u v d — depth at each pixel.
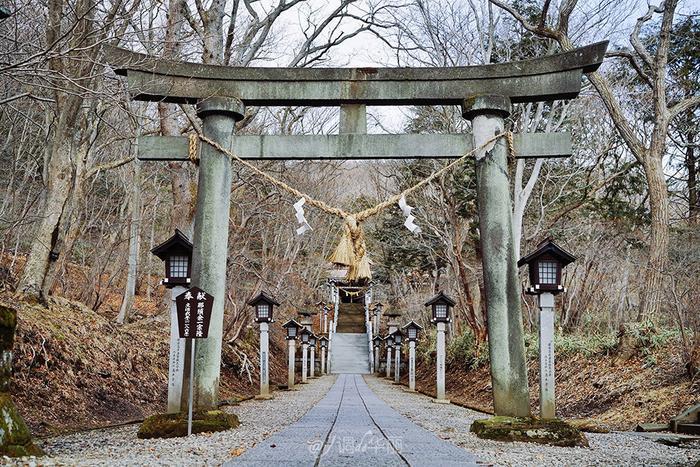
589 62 9.59
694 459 7.56
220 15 18.05
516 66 9.85
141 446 7.86
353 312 56.31
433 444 7.93
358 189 37.72
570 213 25.36
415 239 28.12
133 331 18.11
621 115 17.98
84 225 19.97
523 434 8.64
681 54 22.97
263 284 25.05
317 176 32.06
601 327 22.81
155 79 10.02
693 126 23.58
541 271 9.62
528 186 20.06
